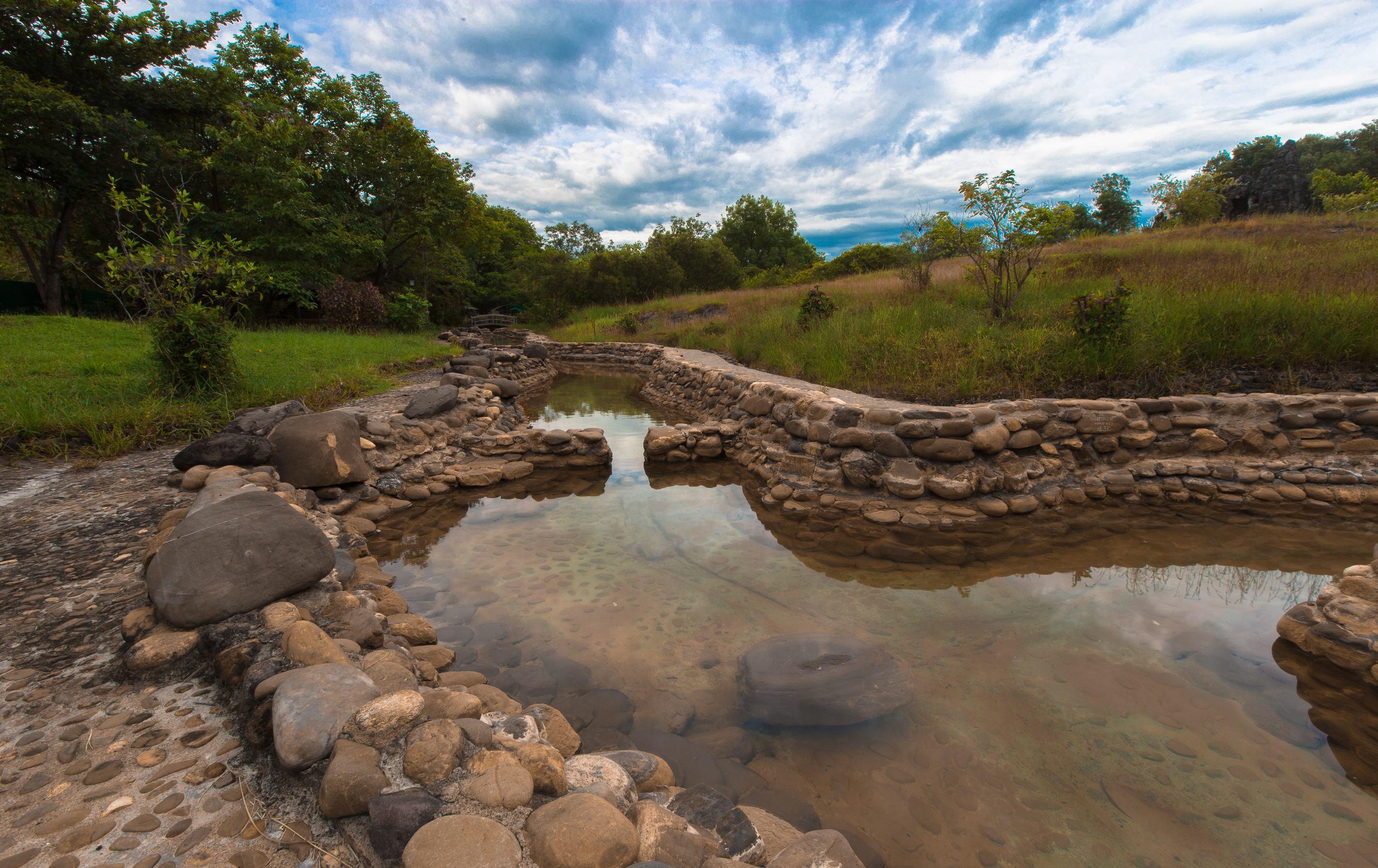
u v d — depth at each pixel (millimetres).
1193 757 2203
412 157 23328
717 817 1702
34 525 3496
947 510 4906
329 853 1414
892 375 8062
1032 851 1815
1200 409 5531
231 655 2084
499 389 9680
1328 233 15680
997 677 2719
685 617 3340
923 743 2297
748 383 8328
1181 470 5266
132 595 2699
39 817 1504
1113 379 6758
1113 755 2219
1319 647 2803
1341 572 3750
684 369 11984
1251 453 5340
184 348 6453
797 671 2662
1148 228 23500
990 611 3348
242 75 19969
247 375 7391
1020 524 4676
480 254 37156
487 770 1559
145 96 17547
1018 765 2178
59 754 1736
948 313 10195
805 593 3613
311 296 18281
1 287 19453
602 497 5730
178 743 1790
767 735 2357
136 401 6004
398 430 6141
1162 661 2826
